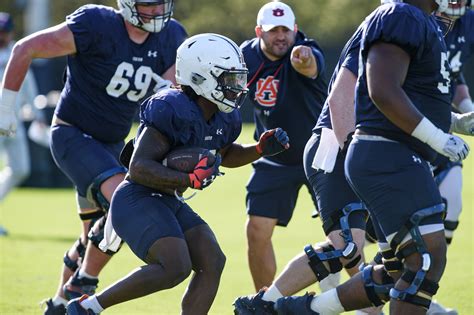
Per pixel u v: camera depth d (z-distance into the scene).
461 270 30.66
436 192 17.19
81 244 23.84
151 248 18.03
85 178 23.17
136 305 25.44
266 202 25.55
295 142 25.17
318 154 20.22
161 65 24.12
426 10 17.62
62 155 23.70
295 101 24.91
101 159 23.25
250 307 20.19
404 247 17.09
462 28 26.42
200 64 18.44
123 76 23.66
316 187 20.83
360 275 18.48
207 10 120.50
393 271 18.02
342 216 20.25
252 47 25.25
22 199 54.47
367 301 18.39
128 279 18.05
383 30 16.66
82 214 23.94
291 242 37.81
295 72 24.69
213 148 19.19
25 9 109.19
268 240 25.70
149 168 17.69
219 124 19.09
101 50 23.31
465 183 58.72
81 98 23.80
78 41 23.19
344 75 19.53
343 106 19.45
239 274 30.41
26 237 39.03
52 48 23.17
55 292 27.11
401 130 17.08
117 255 34.28
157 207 18.38
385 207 17.14
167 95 18.31
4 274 30.02
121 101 23.97
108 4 97.94
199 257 18.64
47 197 55.53
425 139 16.55
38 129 43.25
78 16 23.33
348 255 19.98
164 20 23.16
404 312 16.94
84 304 18.42
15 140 42.00
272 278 25.92
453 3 18.02
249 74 25.06
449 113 17.69
